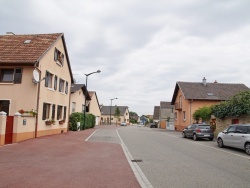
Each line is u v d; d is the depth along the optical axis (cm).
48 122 2208
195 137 2406
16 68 2009
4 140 1508
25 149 1380
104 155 1310
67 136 2303
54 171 892
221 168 1037
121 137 2531
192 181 814
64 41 2602
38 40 2327
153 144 1938
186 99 4078
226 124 2552
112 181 790
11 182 732
